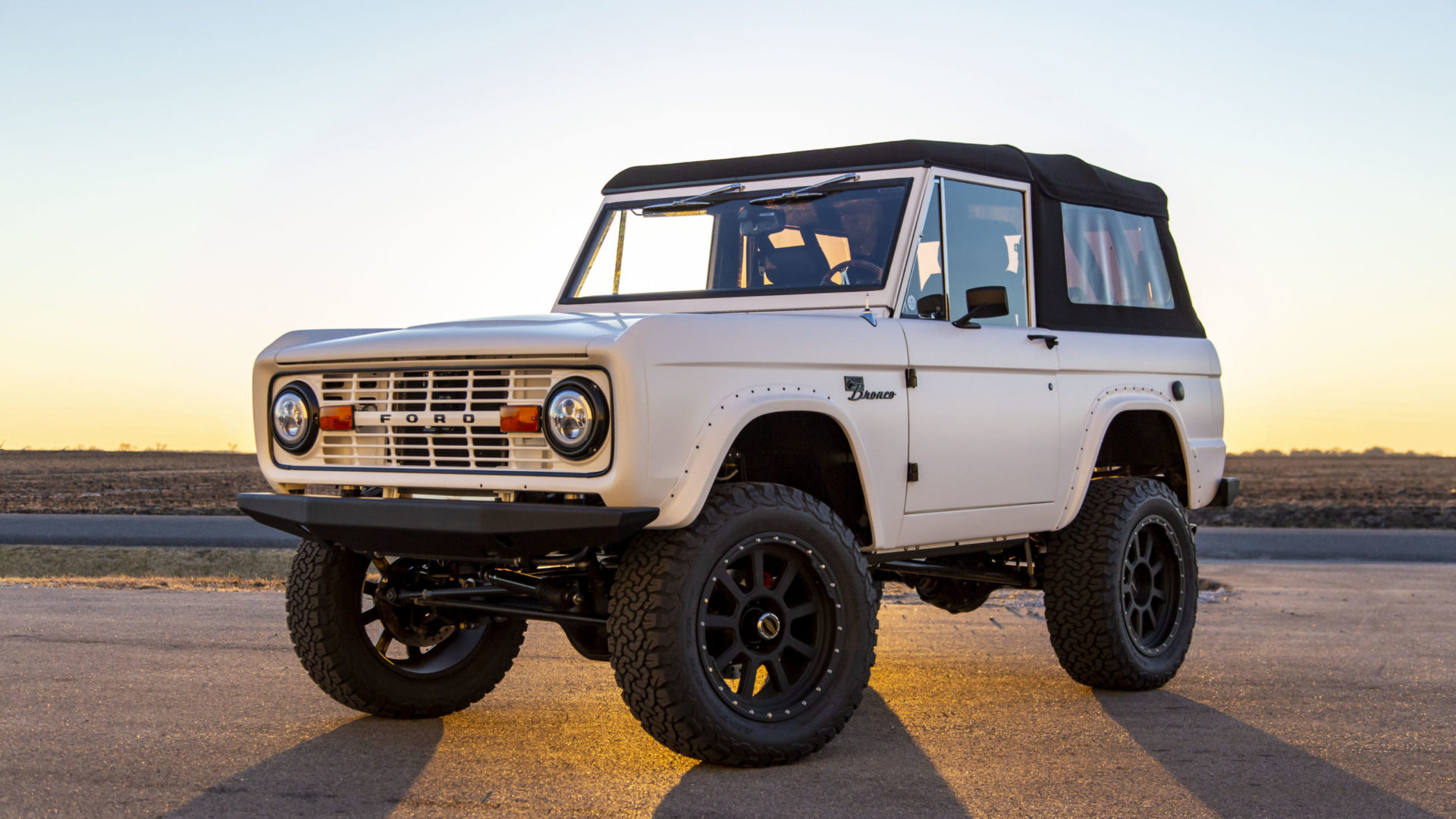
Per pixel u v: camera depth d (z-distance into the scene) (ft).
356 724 14.29
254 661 18.56
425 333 12.53
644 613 11.53
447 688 14.97
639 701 11.62
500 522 11.39
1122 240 18.69
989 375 15.31
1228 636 23.41
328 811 10.55
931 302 14.97
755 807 10.78
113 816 10.27
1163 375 18.56
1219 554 60.44
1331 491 169.48
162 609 24.77
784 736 12.25
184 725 13.99
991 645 21.74
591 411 11.21
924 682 17.84
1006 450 15.46
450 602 13.94
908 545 14.21
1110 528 16.89
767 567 12.94
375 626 22.35
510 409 11.64
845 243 15.19
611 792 11.27
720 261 16.12
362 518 12.28
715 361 11.87
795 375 12.70
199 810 10.52
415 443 12.50
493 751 13.00
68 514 98.53
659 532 11.95
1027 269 16.72
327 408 13.00
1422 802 11.18
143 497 133.18
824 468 13.98
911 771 12.17
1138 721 14.90
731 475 13.69
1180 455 18.98
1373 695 16.81
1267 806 10.98
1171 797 11.25
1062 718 15.08
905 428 13.97
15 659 18.31
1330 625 25.52
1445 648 21.67
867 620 12.96
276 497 13.23
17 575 48.75
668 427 11.40
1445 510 111.96
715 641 12.66
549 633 22.31
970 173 15.89
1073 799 11.17
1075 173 17.78
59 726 13.74
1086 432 16.85
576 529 11.13
